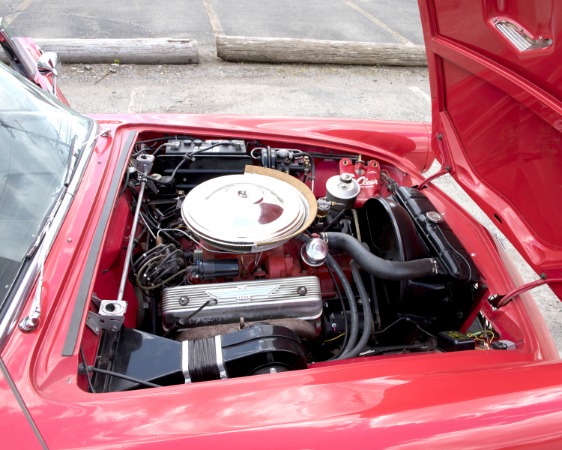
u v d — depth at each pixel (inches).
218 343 53.2
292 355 53.4
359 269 75.0
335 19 308.2
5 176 53.8
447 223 76.2
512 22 51.6
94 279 50.7
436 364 51.7
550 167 53.3
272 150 88.7
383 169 94.6
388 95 216.2
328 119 101.7
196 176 87.0
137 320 66.7
